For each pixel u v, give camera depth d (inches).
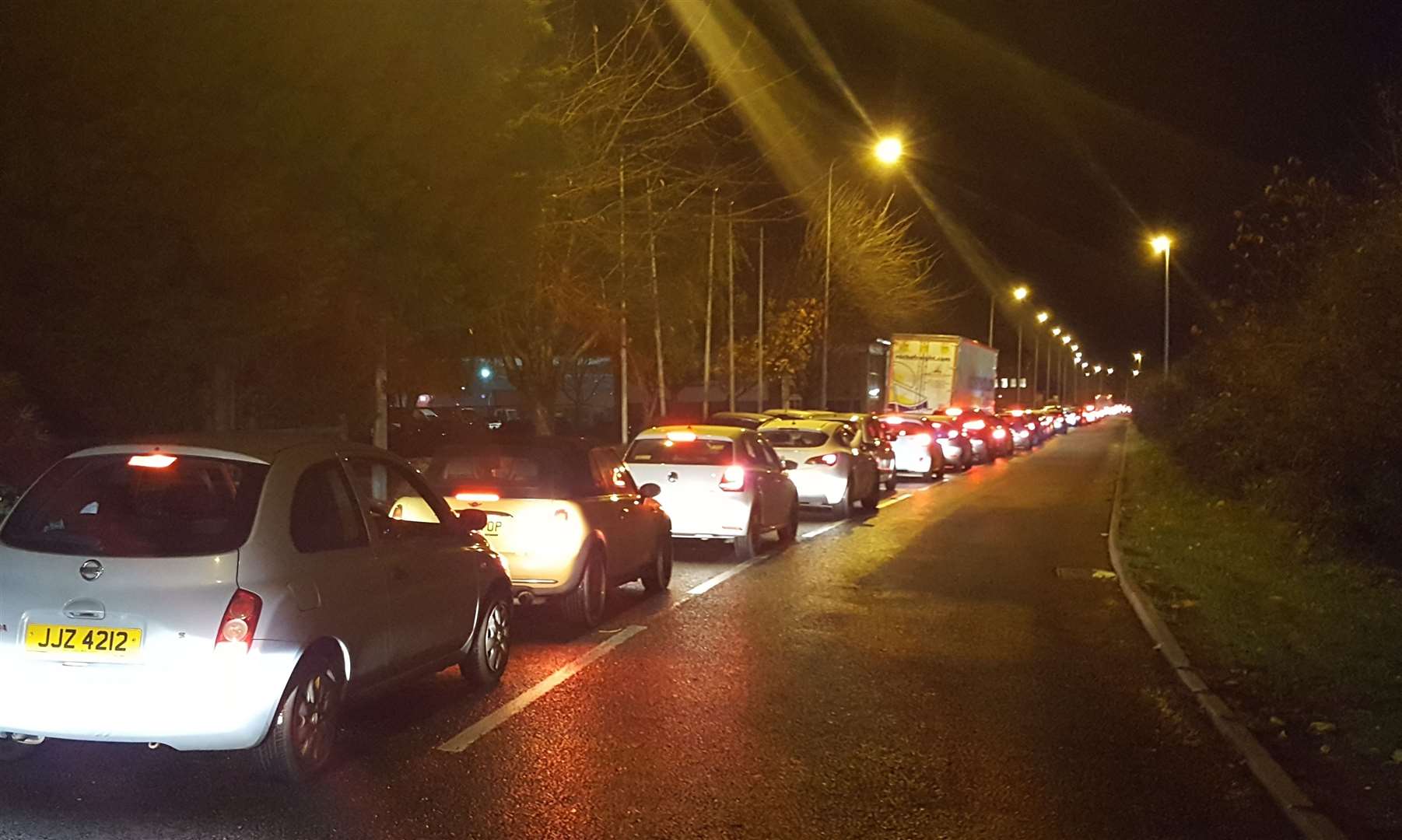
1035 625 480.1
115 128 474.9
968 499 1081.4
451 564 341.4
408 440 1389.0
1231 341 794.2
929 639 450.6
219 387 665.0
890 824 257.3
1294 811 260.4
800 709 348.2
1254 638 431.5
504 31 630.5
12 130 459.2
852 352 2043.6
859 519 904.9
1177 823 259.8
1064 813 265.4
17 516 271.9
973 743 317.1
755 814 261.6
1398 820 258.2
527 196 685.3
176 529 266.5
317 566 279.3
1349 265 525.0
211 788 272.2
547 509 447.8
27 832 242.5
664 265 1250.0
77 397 609.3
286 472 281.0
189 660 256.2
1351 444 541.3
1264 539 692.7
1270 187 719.7
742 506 658.8
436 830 249.0
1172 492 1016.2
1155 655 425.4
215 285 547.8
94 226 484.7
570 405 2155.5
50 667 257.1
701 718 337.4
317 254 552.4
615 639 445.4
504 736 317.7
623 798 270.4
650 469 668.1
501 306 786.8
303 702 274.4
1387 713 331.3
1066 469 1546.5
